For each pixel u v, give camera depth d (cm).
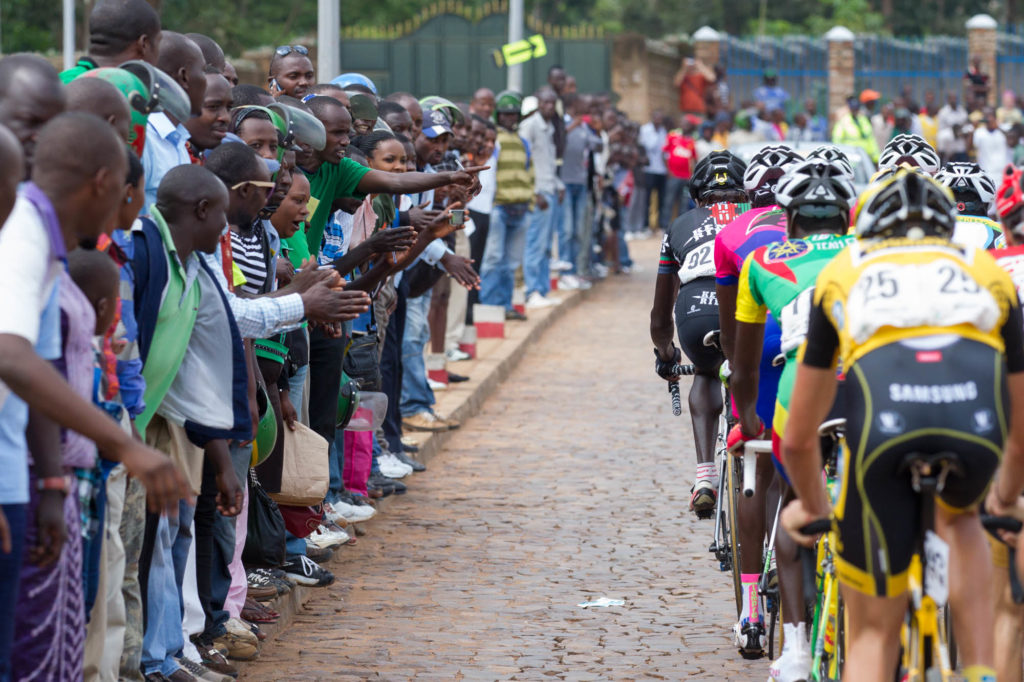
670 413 2298
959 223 1198
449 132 1845
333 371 1409
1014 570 924
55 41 5616
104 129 756
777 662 943
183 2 5566
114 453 700
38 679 766
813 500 814
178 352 945
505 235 2942
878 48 7256
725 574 1423
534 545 1521
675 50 6775
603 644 1208
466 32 5425
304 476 1213
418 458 1873
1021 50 7331
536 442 2067
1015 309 770
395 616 1279
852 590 782
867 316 754
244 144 1111
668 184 5200
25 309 696
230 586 1161
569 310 3475
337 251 1467
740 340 1007
